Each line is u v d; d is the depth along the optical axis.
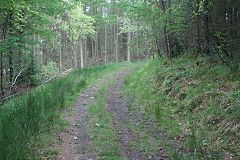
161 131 4.70
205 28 7.27
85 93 8.14
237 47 6.83
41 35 10.92
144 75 9.70
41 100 5.41
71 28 15.02
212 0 7.68
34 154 3.24
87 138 4.21
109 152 3.65
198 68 6.84
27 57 10.81
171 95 6.38
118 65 19.14
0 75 9.24
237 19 7.84
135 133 4.62
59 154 3.46
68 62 28.61
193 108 5.16
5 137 3.15
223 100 4.57
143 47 14.27
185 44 9.87
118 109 6.38
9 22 9.57
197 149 3.61
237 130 3.65
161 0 8.92
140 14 8.92
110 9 27.92
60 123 4.73
